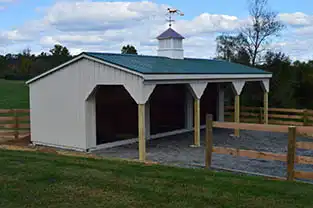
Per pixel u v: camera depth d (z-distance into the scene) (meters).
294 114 21.84
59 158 7.79
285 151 11.84
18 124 14.31
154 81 10.71
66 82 12.23
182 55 16.52
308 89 21.91
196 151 11.67
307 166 9.42
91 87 11.55
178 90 15.99
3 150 9.19
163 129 15.18
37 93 13.08
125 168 6.67
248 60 26.78
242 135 15.54
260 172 8.52
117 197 4.95
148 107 14.26
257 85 23.27
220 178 5.96
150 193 5.09
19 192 5.18
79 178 5.88
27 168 6.59
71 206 4.65
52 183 5.62
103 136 12.53
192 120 16.75
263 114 19.38
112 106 12.88
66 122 12.32
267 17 32.84
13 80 47.03
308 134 5.95
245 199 4.82
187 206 4.59
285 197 4.92
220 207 4.56
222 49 28.44
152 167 6.86
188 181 5.70
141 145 10.22
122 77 10.70
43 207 4.62
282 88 22.78
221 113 18.92
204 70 13.37
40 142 13.12
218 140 14.20
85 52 11.48
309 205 4.62
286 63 23.45
